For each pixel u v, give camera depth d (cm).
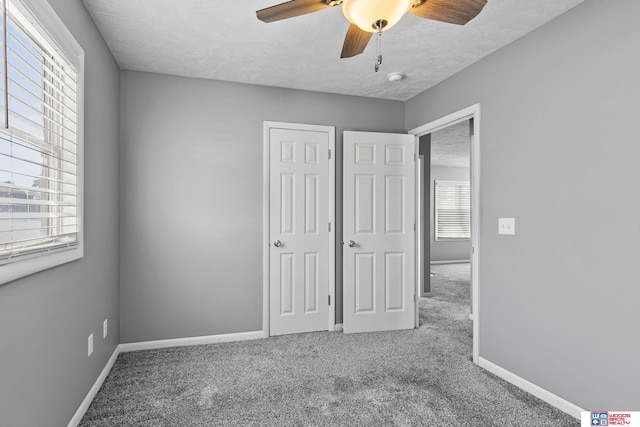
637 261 175
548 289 221
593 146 195
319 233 353
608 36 188
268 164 337
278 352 298
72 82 187
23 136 145
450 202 879
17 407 131
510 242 248
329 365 273
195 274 316
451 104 311
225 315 324
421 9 160
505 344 252
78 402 194
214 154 321
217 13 214
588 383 197
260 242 335
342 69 298
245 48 260
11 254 126
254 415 204
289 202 343
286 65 290
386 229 362
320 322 354
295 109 347
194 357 287
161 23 225
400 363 278
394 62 283
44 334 153
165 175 308
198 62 284
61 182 171
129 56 273
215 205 321
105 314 250
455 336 342
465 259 886
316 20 222
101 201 238
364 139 356
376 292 358
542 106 225
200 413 206
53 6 158
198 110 317
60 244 166
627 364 179
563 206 212
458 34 237
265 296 335
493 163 263
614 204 185
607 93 188
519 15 214
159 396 225
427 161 536
